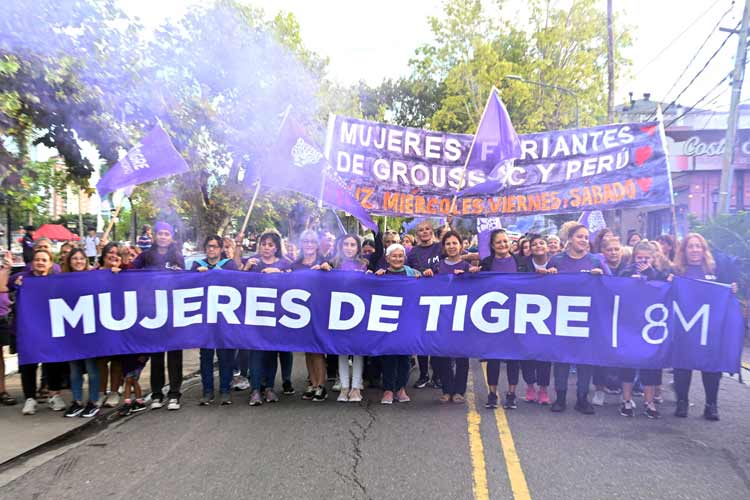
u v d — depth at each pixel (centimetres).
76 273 601
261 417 579
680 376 579
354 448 486
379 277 622
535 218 1510
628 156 774
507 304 609
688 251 629
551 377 778
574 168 796
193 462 458
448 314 616
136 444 503
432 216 818
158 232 671
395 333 620
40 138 766
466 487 407
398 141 806
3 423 571
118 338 603
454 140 805
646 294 587
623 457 464
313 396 649
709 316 575
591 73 2942
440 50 3073
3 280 634
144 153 655
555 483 414
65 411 603
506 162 798
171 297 615
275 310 623
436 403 633
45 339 592
